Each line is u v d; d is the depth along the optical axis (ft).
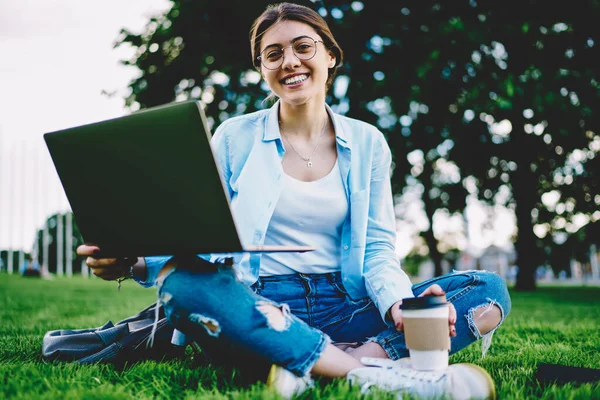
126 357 6.11
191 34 23.44
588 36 20.43
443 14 22.11
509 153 28.76
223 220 4.19
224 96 24.45
